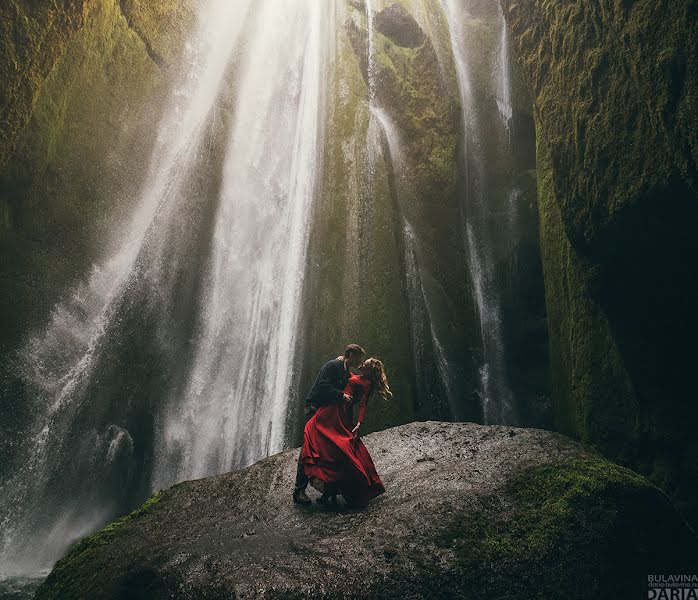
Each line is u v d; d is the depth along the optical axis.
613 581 3.91
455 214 14.46
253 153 14.34
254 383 12.24
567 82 8.38
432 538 3.88
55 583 4.21
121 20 12.12
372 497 4.54
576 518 4.04
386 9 15.68
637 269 7.24
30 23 8.72
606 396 8.31
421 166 14.43
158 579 3.77
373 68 14.80
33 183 10.20
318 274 12.08
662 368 7.43
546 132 9.04
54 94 10.34
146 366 11.53
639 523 4.21
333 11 15.41
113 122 11.83
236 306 13.02
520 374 13.73
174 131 13.27
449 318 13.21
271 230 14.02
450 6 17.66
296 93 15.51
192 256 12.72
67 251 10.89
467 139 15.54
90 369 10.79
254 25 15.30
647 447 7.60
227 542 4.17
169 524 4.71
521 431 5.38
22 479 9.61
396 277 12.04
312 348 11.54
